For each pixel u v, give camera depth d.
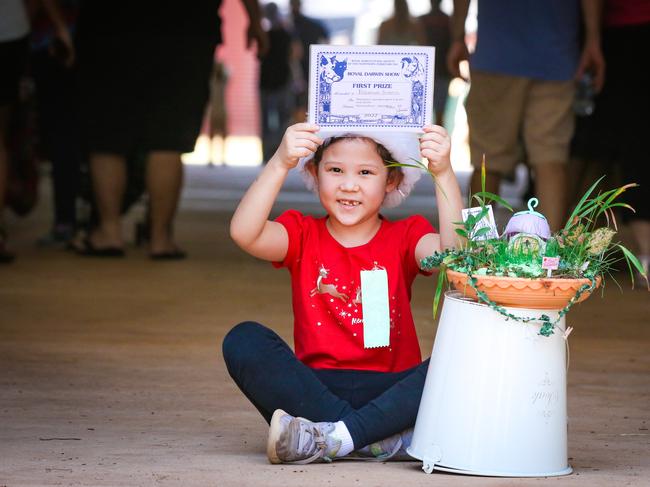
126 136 9.71
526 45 8.52
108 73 9.58
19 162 12.08
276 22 23.94
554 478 3.82
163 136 9.68
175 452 4.23
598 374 5.92
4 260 9.73
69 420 4.78
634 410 5.12
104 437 4.48
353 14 43.62
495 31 8.59
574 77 8.60
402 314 4.33
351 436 3.99
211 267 9.73
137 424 4.73
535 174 8.83
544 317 3.78
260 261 10.19
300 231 4.34
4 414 4.86
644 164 8.71
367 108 4.13
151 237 10.17
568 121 8.69
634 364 6.18
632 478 3.85
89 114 9.70
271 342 4.13
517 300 3.75
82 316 7.36
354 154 4.25
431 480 3.76
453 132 29.05
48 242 11.05
